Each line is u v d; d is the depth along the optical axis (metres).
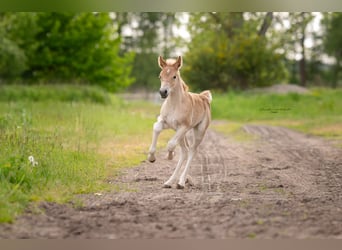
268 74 68.56
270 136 33.56
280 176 19.56
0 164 15.55
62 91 52.94
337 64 99.88
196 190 16.77
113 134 28.89
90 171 18.62
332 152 26.14
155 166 21.42
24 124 21.52
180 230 11.91
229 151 26.61
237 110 51.84
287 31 71.00
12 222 12.25
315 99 55.75
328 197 15.81
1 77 60.97
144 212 13.54
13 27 60.69
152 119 39.84
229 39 69.25
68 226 12.21
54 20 61.69
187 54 68.19
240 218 12.83
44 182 15.82
